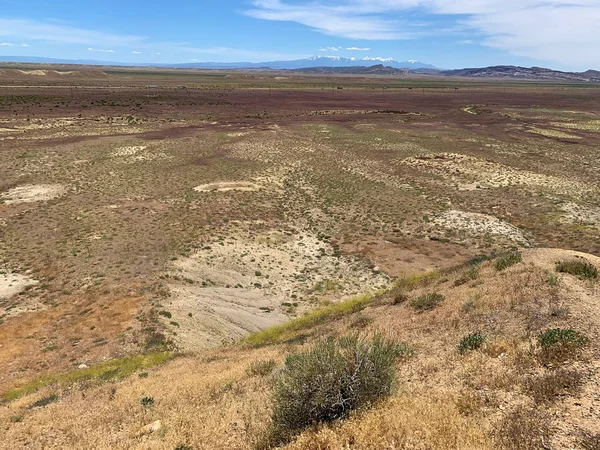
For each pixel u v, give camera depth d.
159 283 20.44
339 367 6.29
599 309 9.38
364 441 5.27
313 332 15.15
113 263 22.38
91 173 40.09
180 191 35.53
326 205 33.69
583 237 25.73
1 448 8.30
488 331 9.65
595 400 5.62
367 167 45.56
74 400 11.08
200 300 19.58
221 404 8.87
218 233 26.78
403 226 29.27
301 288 21.72
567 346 7.48
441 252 25.00
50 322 17.27
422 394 6.65
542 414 5.47
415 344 9.95
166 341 16.39
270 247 25.80
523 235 27.03
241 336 17.88
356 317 14.96
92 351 15.52
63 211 30.03
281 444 6.06
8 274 21.11
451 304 12.45
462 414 5.86
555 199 33.81
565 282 11.37
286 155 50.34
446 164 46.16
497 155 50.19
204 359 14.12
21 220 28.20
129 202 32.38
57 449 7.98
